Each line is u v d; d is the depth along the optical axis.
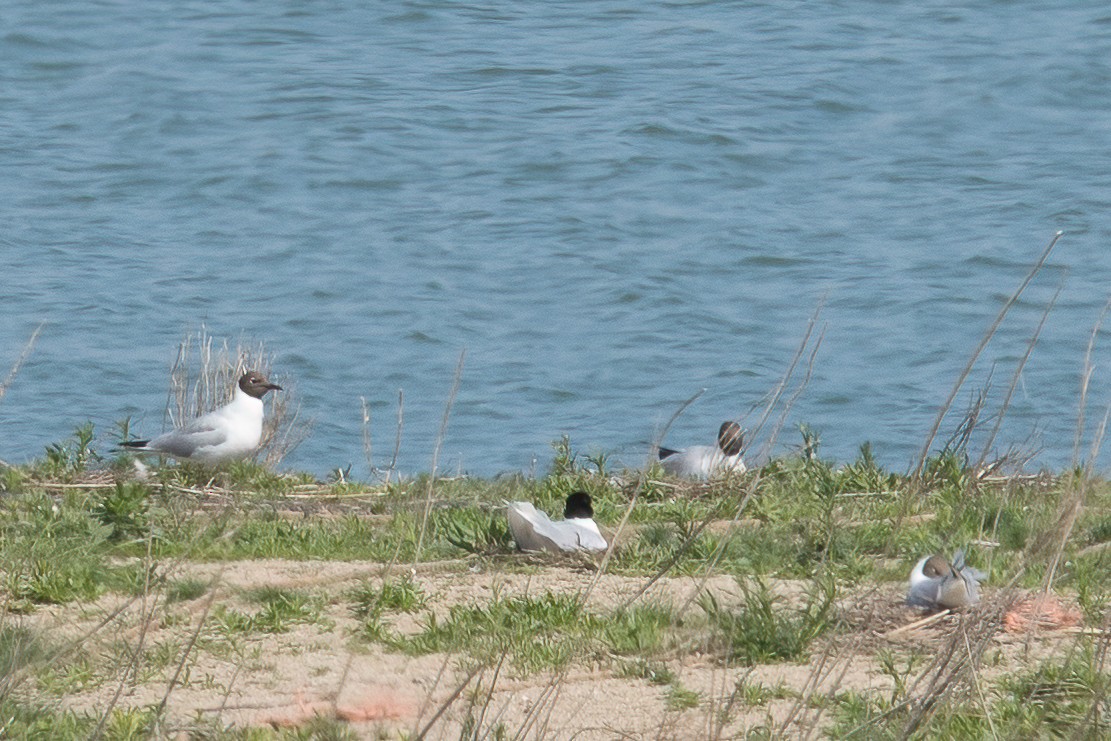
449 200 38.12
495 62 48.69
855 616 9.37
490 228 36.31
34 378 26.86
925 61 48.75
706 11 54.97
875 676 8.36
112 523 11.64
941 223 36.47
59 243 35.00
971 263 33.72
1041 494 12.91
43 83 47.53
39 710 7.68
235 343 29.03
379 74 47.66
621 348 29.53
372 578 10.48
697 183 39.31
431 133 42.44
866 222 36.69
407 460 23.72
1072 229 35.72
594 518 12.73
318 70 47.97
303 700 8.04
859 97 45.62
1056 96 46.03
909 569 10.56
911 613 9.38
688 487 14.01
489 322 30.94
